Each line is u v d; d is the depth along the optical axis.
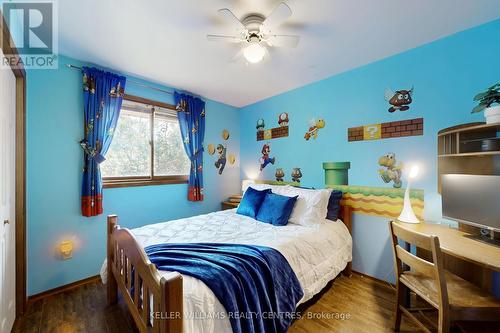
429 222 1.98
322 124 2.80
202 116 3.39
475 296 1.32
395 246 1.62
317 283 1.80
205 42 1.96
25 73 1.92
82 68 2.29
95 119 2.34
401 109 2.17
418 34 1.88
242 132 3.95
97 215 2.41
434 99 1.98
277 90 3.18
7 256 1.57
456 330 1.62
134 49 2.08
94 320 1.73
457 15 1.64
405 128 2.15
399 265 1.62
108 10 1.55
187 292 1.08
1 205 1.46
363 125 2.43
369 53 2.18
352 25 1.74
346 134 2.57
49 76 2.12
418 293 1.41
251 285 1.27
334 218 2.41
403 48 2.09
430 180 2.01
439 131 1.90
